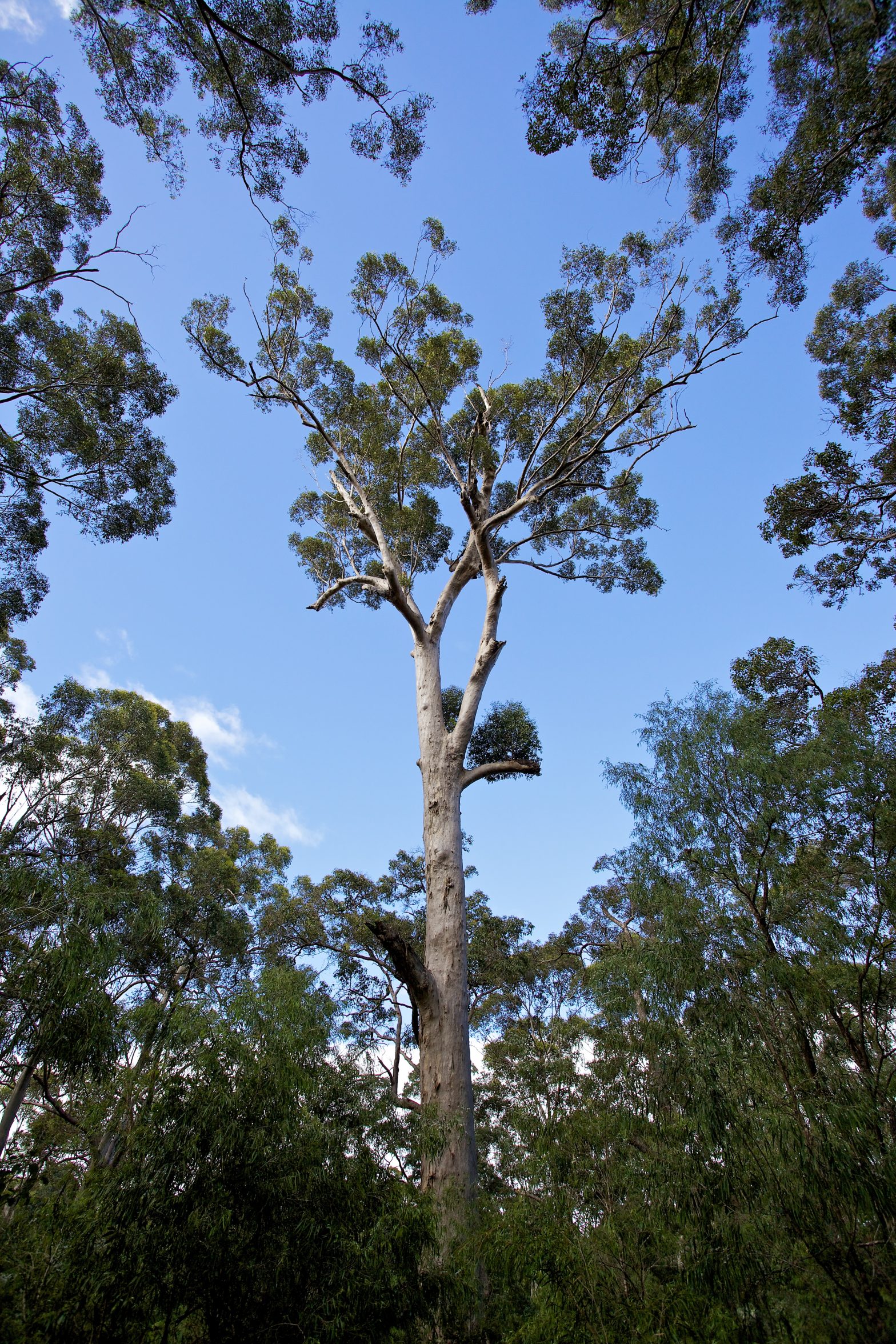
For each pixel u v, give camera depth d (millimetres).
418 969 8203
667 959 6051
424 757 10445
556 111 7574
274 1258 4469
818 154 7727
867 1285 4035
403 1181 5445
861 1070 5098
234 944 16422
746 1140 4754
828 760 6383
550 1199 5340
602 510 14883
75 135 9891
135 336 12352
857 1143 4383
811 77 8062
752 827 6441
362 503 13812
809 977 5461
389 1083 6262
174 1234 4238
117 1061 5035
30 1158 4930
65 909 5223
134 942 12023
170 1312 4168
